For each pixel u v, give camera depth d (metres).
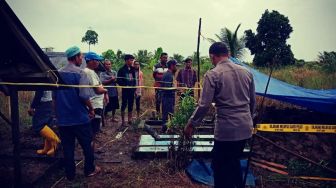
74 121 4.49
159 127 8.10
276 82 7.82
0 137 6.72
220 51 3.65
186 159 5.16
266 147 6.05
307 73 18.00
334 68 18.33
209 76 3.50
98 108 5.78
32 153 5.63
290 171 5.18
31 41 3.56
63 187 4.52
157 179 4.84
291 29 28.03
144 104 11.76
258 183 4.73
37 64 3.71
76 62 4.61
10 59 3.83
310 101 6.53
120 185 4.62
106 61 8.49
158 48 23.66
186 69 8.72
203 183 4.66
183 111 5.20
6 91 4.40
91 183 4.68
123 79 8.45
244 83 3.60
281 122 6.95
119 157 5.97
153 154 5.76
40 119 5.33
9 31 3.46
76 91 4.48
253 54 29.27
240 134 3.51
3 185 4.35
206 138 6.28
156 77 9.12
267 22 27.86
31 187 4.39
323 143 6.16
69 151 4.62
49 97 5.39
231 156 3.63
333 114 6.66
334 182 4.81
